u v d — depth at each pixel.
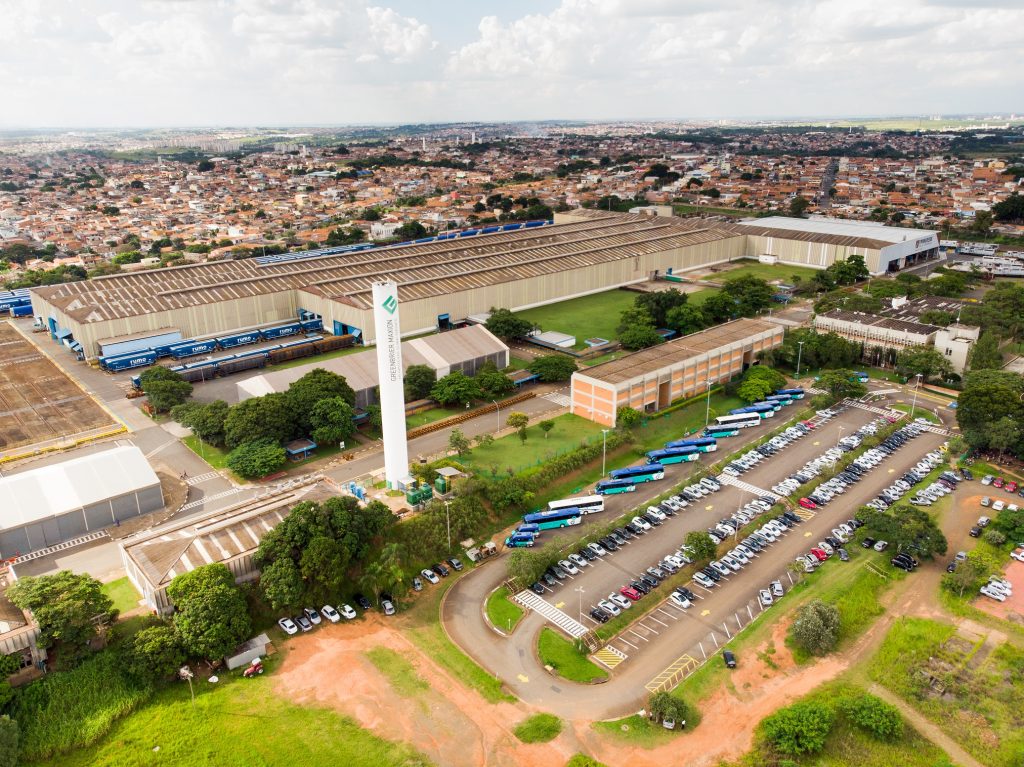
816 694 103.56
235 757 92.81
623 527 143.50
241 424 162.50
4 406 198.00
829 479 160.50
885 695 104.06
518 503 148.88
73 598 104.94
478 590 126.81
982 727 99.19
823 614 113.12
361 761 92.38
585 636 114.75
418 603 123.56
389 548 123.88
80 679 101.31
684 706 98.19
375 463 164.00
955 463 166.62
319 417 168.50
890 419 189.38
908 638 114.56
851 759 94.69
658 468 161.00
